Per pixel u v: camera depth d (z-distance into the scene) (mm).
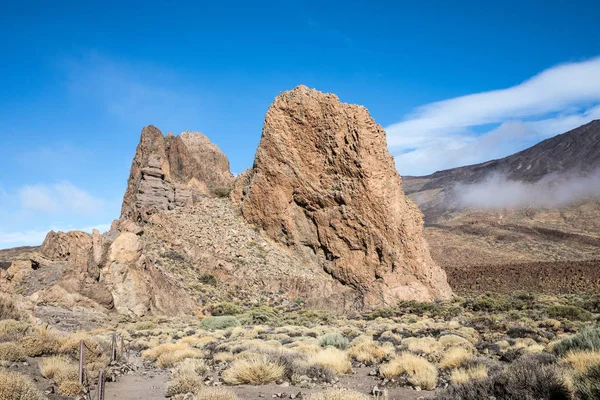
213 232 65562
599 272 77875
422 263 58375
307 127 66688
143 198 68938
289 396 13852
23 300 37344
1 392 10609
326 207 63250
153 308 47594
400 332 32969
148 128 82125
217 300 54281
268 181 67062
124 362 20531
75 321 38031
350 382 16312
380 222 59969
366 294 55406
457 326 35938
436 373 16500
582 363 12984
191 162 80375
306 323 43344
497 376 11438
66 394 13430
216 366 19625
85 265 45406
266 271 60406
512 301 55062
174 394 14344
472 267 95125
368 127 63750
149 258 51312
